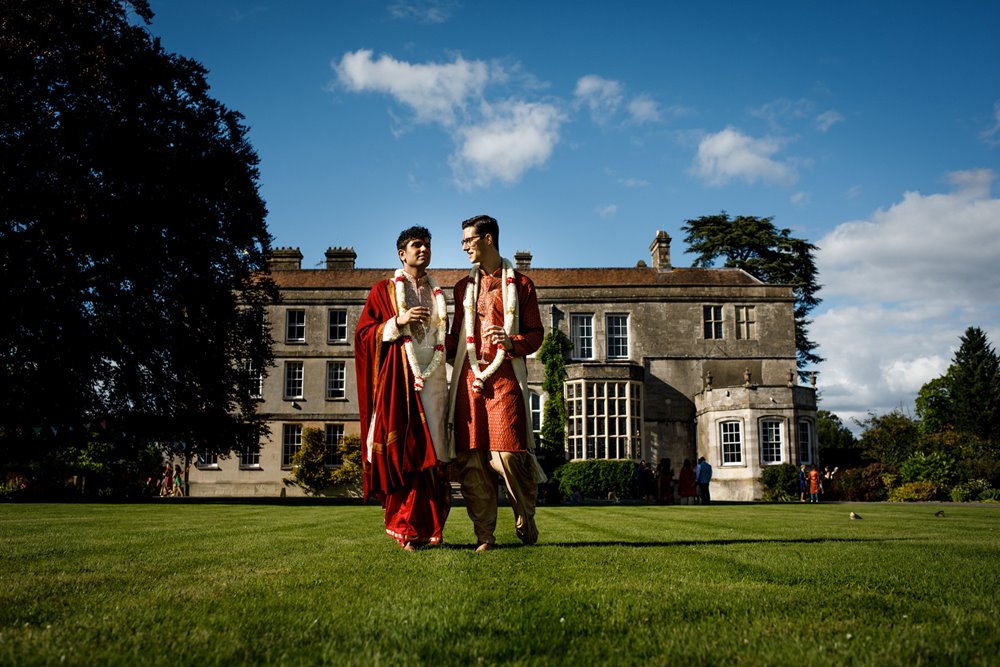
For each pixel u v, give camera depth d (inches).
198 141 727.7
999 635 85.1
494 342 182.4
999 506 698.8
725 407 1149.1
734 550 173.0
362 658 74.5
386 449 176.1
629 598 105.1
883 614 96.0
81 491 828.6
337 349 1246.9
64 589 113.6
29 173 618.5
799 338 1722.4
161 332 711.7
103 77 660.1
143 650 76.8
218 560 151.6
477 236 196.1
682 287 1262.3
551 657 75.9
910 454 1131.9
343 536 218.7
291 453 1220.5
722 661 73.5
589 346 1251.2
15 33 625.0
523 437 183.0
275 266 1358.3
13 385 668.1
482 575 126.5
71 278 668.7
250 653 75.9
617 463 1101.7
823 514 454.0
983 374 1713.8
